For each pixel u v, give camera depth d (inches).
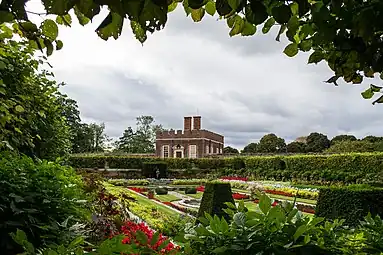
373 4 37.7
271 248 52.7
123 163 1153.4
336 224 64.2
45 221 87.0
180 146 1598.2
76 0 28.9
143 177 1107.3
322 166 805.2
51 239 84.5
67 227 90.5
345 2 38.1
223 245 54.6
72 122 1470.2
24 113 121.3
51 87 156.6
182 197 671.1
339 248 56.5
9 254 82.3
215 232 56.3
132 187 812.6
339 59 49.5
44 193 93.5
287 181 921.5
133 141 2066.9
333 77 50.6
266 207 57.5
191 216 397.4
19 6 32.6
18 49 104.4
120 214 203.3
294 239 53.1
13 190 89.4
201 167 1206.9
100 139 1814.7
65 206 95.5
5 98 106.0
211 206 338.0
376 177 657.0
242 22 46.0
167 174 1157.1
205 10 44.1
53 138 195.5
